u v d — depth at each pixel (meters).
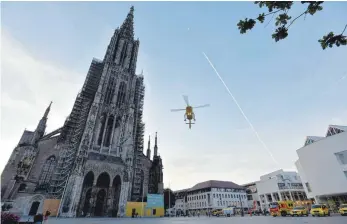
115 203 51.75
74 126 61.22
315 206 34.47
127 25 90.94
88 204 49.44
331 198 48.28
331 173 46.34
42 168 54.62
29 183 50.53
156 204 54.75
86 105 64.38
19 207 44.25
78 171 47.56
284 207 39.78
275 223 19.56
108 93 67.12
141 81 84.75
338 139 45.84
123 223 24.69
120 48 79.88
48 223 23.11
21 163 51.84
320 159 49.12
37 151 56.38
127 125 64.31
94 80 71.94
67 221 28.03
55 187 50.06
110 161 53.84
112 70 72.25
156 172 68.25
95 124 58.50
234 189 97.00
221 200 90.56
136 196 58.75
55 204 44.22
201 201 95.00
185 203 106.12
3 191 49.84
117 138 61.69
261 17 4.61
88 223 24.22
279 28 4.60
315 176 50.09
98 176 50.50
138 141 70.38
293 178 83.69
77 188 45.69
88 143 53.03
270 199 81.31
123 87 72.38
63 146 56.72
